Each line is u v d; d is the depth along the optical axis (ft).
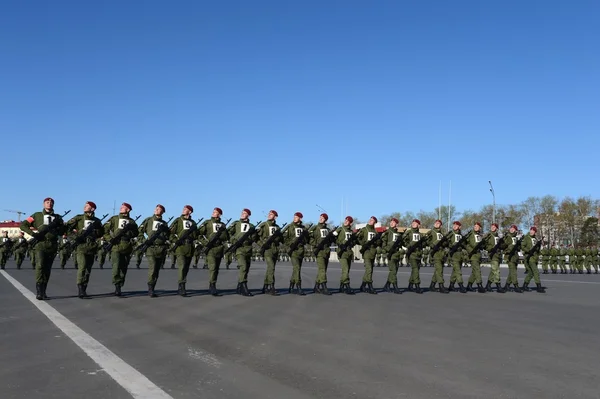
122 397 19.06
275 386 20.74
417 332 33.73
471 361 25.49
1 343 28.63
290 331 33.45
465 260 68.59
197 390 20.03
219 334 32.14
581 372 23.54
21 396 19.20
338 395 19.61
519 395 19.90
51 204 51.21
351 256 63.62
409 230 66.90
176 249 55.98
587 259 152.87
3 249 119.34
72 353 26.23
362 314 42.37
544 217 364.79
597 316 43.16
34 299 50.49
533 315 43.52
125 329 33.60
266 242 59.47
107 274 95.96
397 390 20.34
